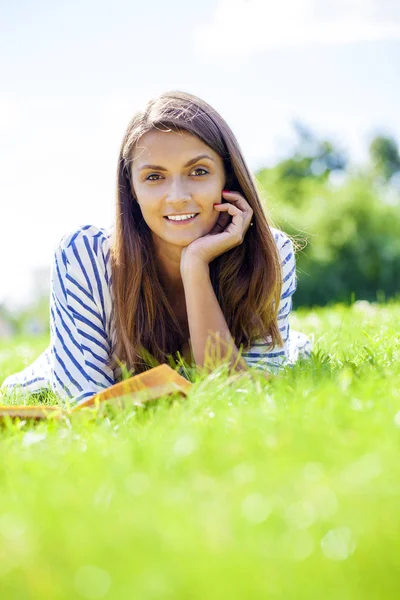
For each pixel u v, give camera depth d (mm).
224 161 3682
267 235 3738
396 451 2010
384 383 2826
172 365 3611
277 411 2479
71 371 3588
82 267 3662
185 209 3545
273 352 3855
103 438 2439
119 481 1982
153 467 2064
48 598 1448
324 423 2283
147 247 3691
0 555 1598
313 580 1450
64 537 1656
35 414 2889
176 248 3691
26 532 1686
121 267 3619
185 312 3957
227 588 1402
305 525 1656
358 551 1543
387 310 6348
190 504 1791
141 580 1434
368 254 31047
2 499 1956
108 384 3607
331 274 30812
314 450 2064
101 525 1701
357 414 2385
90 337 3645
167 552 1548
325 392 2592
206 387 2846
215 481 1931
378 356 3641
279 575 1462
